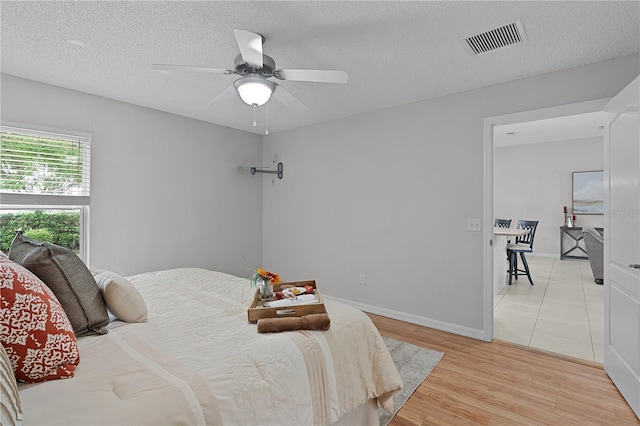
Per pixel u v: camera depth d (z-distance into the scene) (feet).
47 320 3.54
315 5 5.89
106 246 10.60
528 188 26.08
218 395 3.57
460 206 10.29
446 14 6.18
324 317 5.22
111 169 10.71
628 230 6.63
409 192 11.35
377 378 5.65
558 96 8.68
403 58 7.97
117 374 3.72
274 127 14.52
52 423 2.86
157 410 3.16
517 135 22.93
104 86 9.66
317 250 13.94
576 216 24.35
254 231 15.52
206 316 5.80
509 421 6.13
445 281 10.61
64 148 9.78
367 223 12.42
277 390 4.09
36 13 6.09
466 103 10.15
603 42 7.22
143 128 11.50
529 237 19.98
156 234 11.87
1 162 8.74
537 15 6.20
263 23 6.46
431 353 8.93
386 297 11.99
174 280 8.46
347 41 7.16
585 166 23.93
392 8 5.99
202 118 13.01
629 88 6.49
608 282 7.63
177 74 8.84
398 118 11.58
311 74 6.56
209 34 6.87
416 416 6.29
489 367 8.17
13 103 8.84
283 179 15.10
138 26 6.56
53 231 9.68
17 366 3.34
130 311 5.43
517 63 8.25
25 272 3.75
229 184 14.39
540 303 13.73
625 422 6.11
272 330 5.02
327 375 4.75
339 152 13.16
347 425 5.28
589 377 7.70
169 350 4.42
